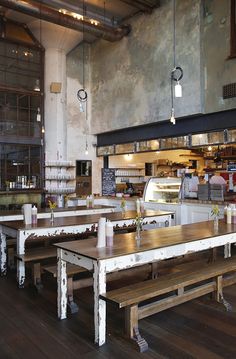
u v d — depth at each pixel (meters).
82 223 4.66
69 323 3.20
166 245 3.20
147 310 2.97
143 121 8.79
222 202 5.96
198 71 7.37
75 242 3.37
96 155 10.99
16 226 4.39
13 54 9.56
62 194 10.06
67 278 3.43
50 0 8.24
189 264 4.38
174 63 7.91
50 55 10.01
